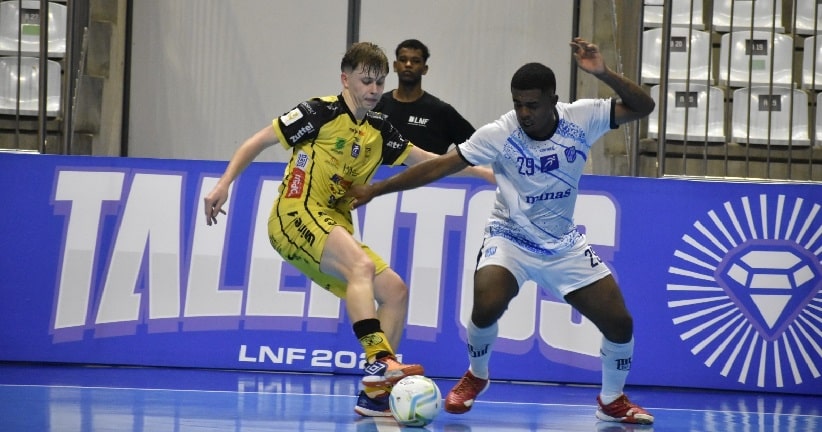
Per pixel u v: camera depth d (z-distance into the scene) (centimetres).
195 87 2656
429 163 1254
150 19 2645
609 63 2520
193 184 1828
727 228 1791
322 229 1271
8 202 1820
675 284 1777
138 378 1622
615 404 1318
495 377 1758
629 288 1775
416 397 1182
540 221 1266
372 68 1267
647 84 2505
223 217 1814
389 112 1928
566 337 1772
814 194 1789
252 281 1794
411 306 1778
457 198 1817
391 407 1199
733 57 2569
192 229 1811
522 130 1227
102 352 1777
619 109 1238
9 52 2495
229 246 1806
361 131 1317
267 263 1800
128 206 1820
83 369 1720
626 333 1277
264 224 1811
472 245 1800
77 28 2416
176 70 2653
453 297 1781
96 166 1838
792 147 2423
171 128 2658
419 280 1788
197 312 1786
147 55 2652
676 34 2570
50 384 1519
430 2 2656
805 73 2556
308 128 1288
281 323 1781
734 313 1769
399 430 1162
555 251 1270
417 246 1802
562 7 2652
